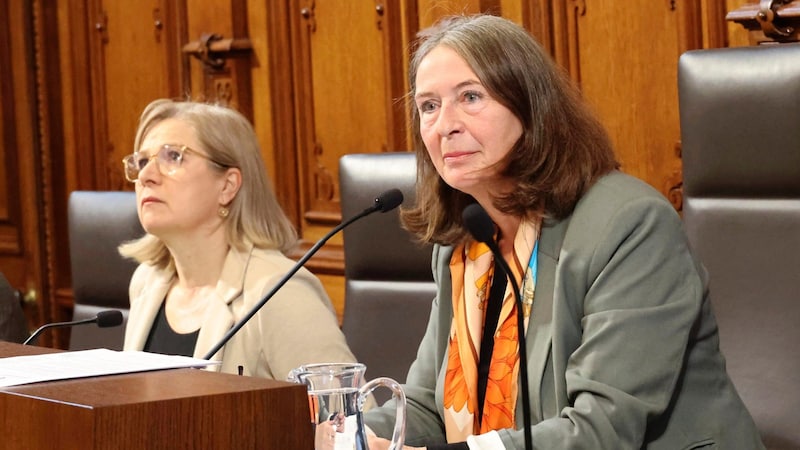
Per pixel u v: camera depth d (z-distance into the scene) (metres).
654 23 9.94
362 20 12.31
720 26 9.48
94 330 10.44
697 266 5.39
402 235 8.27
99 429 3.36
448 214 6.00
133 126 14.77
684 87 7.57
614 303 5.09
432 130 5.55
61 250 15.82
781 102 7.12
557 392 5.22
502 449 4.81
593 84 10.38
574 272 5.25
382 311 8.40
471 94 5.46
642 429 4.92
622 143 10.23
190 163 7.21
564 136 5.47
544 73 5.49
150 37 14.43
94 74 15.19
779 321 7.12
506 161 5.47
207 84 13.78
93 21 15.09
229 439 3.58
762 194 7.30
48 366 4.22
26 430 3.57
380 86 12.23
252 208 7.39
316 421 3.89
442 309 6.13
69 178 15.62
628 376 4.95
